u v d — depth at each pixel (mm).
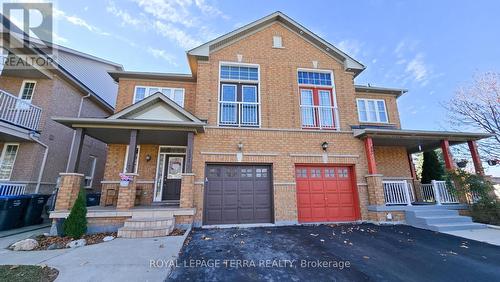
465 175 8844
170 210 7016
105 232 6582
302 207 8656
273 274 3984
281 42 10188
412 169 11523
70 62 12367
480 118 15898
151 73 10094
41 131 9781
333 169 9250
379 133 9055
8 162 9344
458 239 6301
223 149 8469
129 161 7281
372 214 8531
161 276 3756
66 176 6805
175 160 9922
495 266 4379
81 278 3633
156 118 7871
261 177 8672
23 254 4793
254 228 7609
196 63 9781
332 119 9844
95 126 7402
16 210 7570
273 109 9289
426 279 3840
